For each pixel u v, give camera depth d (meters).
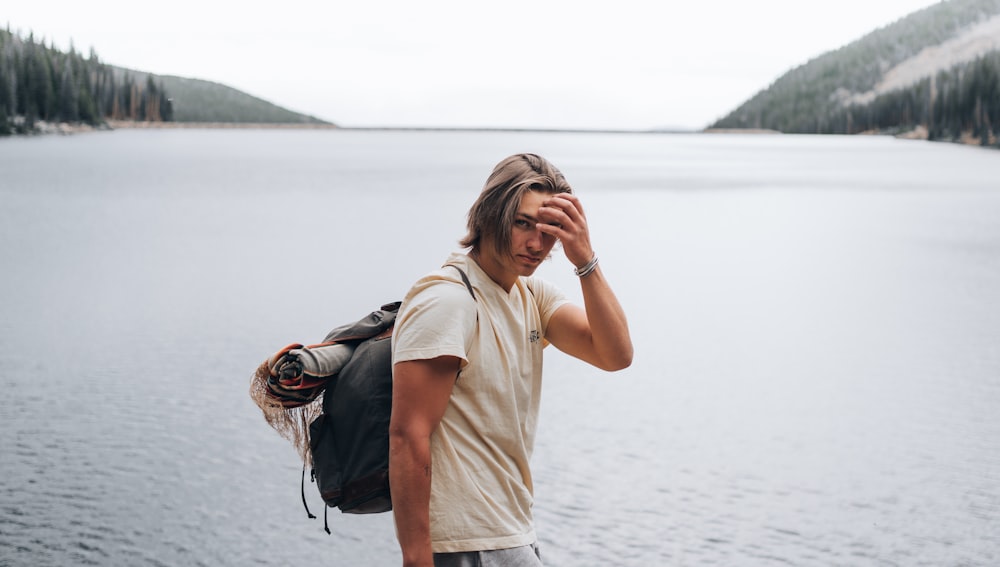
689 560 4.93
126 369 8.62
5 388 7.94
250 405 7.48
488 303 1.79
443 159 79.19
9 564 4.66
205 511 5.39
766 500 5.76
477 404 1.75
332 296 12.90
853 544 5.14
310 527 5.20
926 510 5.61
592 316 1.85
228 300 12.50
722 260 17.81
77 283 13.90
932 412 7.66
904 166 73.12
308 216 26.06
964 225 26.09
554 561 4.92
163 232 21.45
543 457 6.54
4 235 20.56
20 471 5.95
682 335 10.69
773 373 8.94
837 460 6.48
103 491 5.64
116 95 189.38
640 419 7.41
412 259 17.02
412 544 1.66
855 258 18.34
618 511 5.59
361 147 122.94
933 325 11.38
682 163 80.69
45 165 54.56
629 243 20.66
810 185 47.22
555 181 1.78
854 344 10.27
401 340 1.68
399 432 1.66
